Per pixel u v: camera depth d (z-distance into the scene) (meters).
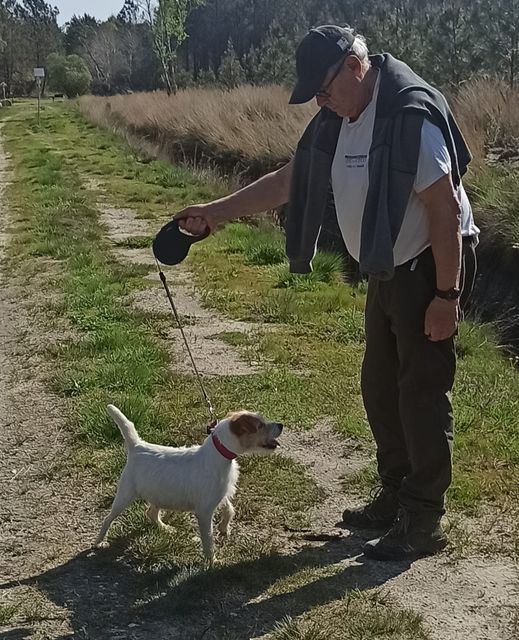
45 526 2.85
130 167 13.66
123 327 5.21
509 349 5.17
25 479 3.22
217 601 2.35
